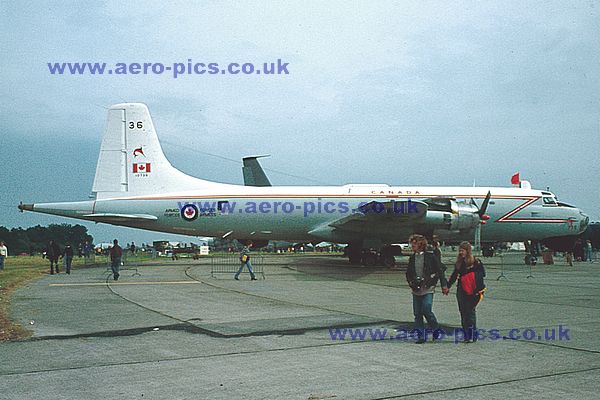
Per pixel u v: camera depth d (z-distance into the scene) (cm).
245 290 1881
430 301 994
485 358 855
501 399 641
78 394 666
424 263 999
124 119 2922
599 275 2653
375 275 2536
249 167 4716
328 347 939
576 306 1476
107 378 740
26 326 1148
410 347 941
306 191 2980
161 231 2964
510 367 797
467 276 977
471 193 3120
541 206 3177
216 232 2948
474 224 2766
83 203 2873
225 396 661
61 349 924
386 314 1319
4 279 2253
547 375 750
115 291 1836
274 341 990
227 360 844
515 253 6191
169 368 795
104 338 1019
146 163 2912
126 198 2881
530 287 2034
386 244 3036
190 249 7169
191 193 2908
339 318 1252
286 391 680
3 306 1460
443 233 2827
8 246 10231
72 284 2089
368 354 886
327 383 716
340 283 2153
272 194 2945
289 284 2108
